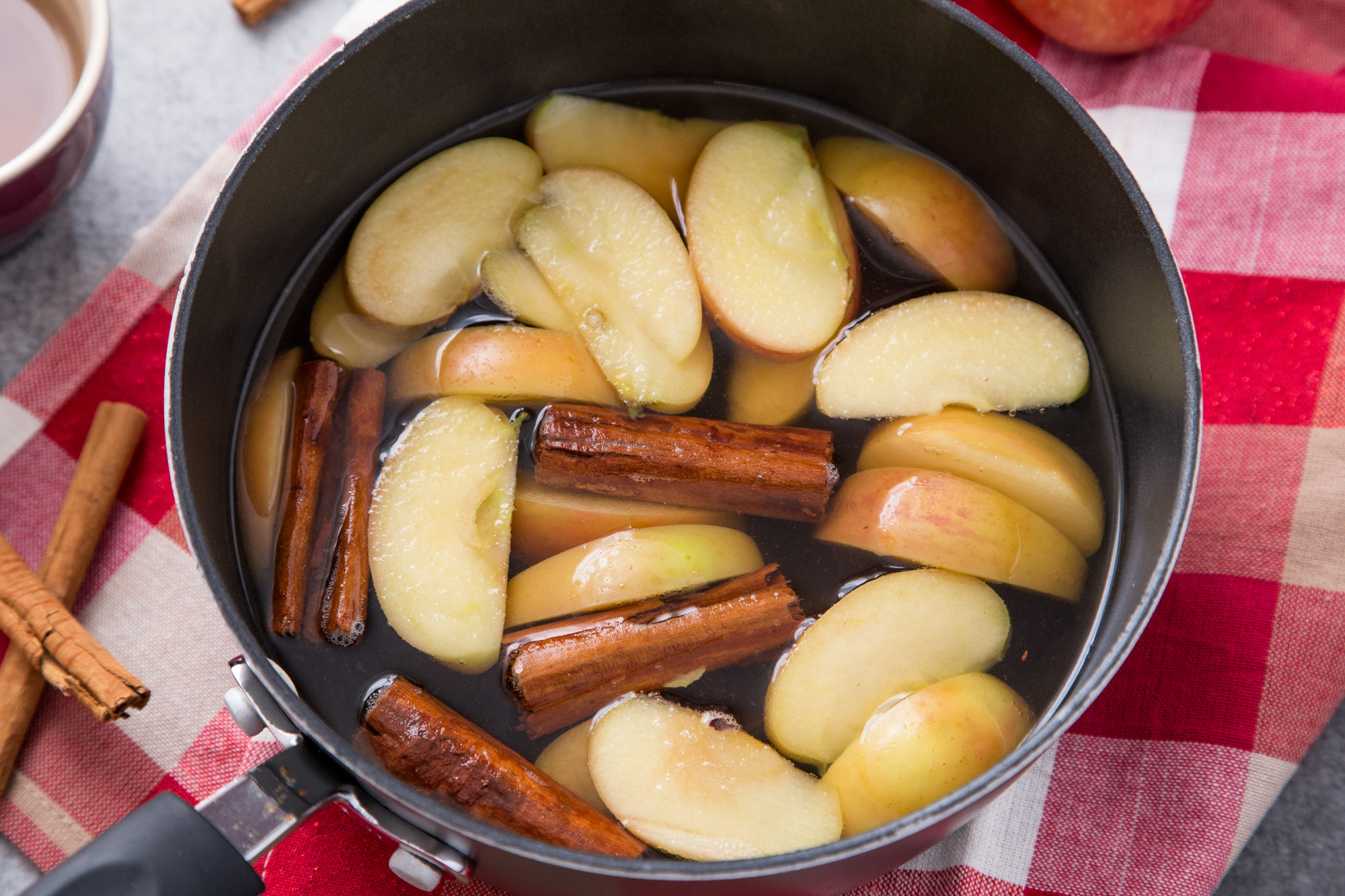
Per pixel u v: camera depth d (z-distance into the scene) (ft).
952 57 1.54
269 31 1.86
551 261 1.57
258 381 1.55
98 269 1.79
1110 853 1.61
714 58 1.64
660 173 1.62
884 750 1.45
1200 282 1.75
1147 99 1.81
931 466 1.52
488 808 1.42
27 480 1.73
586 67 1.63
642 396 1.54
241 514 1.51
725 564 1.49
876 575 1.49
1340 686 1.63
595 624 1.47
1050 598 1.50
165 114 1.83
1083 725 1.64
